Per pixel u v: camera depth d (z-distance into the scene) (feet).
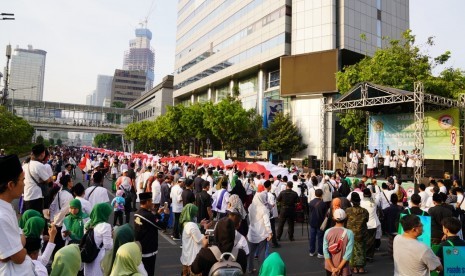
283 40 142.20
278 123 137.18
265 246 25.99
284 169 55.42
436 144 65.51
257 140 143.64
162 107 295.28
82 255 15.58
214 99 215.51
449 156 63.52
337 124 134.82
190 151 211.41
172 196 34.73
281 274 9.81
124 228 13.87
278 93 153.89
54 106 255.09
